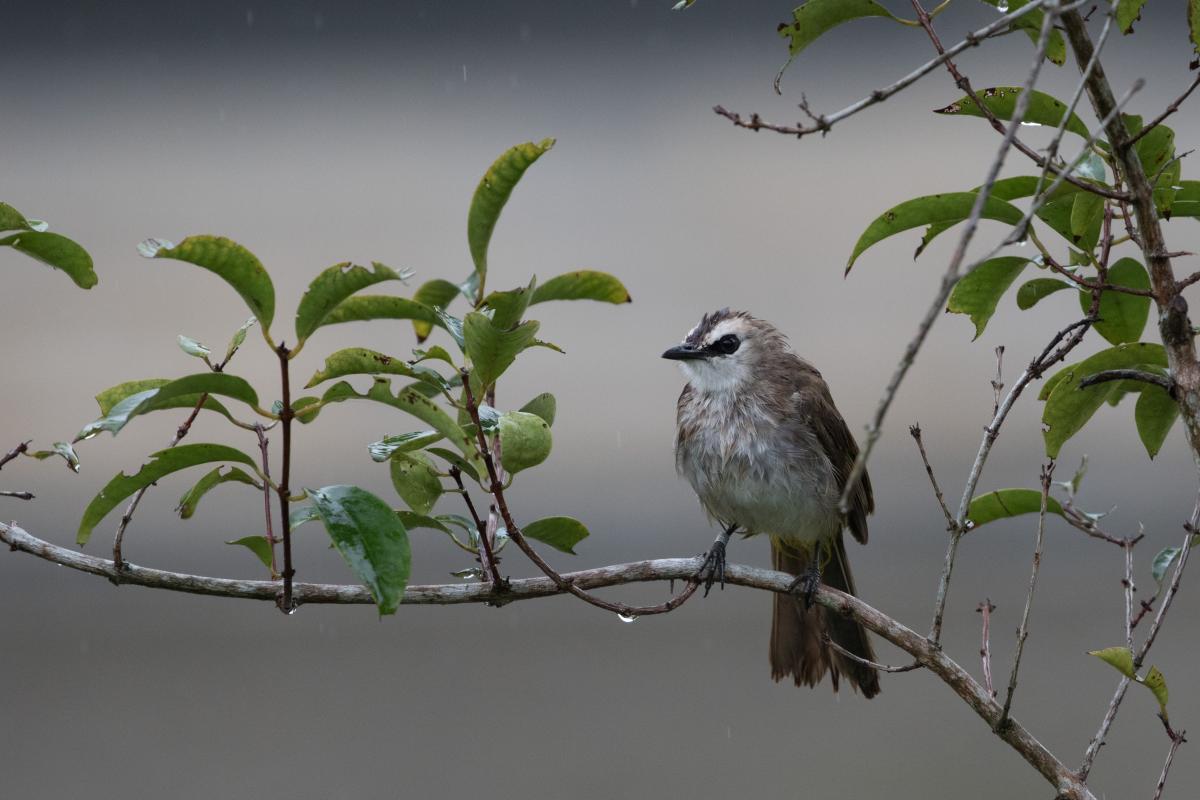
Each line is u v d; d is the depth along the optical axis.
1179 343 4.79
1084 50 4.58
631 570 5.91
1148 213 4.70
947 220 5.31
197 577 5.36
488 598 5.48
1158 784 5.21
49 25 21.92
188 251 4.38
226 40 22.11
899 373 3.53
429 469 5.63
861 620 5.75
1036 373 5.21
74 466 5.56
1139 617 5.46
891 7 20.73
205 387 4.57
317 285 4.55
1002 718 5.34
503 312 5.29
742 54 21.48
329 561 14.11
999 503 5.98
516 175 5.00
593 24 21.77
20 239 5.41
